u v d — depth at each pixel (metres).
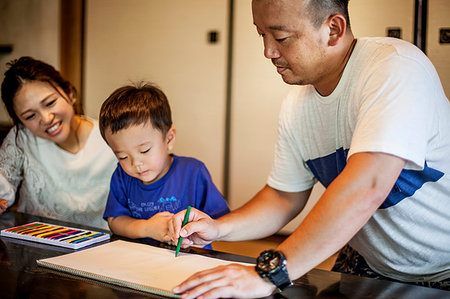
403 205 0.98
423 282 1.09
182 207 1.31
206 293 0.75
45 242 1.08
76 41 3.98
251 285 0.77
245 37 3.37
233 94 3.46
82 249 1.03
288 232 3.27
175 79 3.65
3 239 1.11
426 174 0.93
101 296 0.76
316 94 1.07
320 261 0.78
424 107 0.81
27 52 4.09
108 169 1.60
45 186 1.63
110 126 1.19
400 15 2.89
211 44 3.49
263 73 3.34
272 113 3.34
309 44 0.89
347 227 0.76
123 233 1.20
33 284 0.82
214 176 3.59
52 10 3.95
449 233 1.00
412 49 0.89
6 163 1.61
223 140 3.53
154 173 1.24
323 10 0.87
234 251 2.85
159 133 1.22
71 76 4.02
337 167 1.08
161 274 0.85
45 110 1.45
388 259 1.11
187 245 1.04
